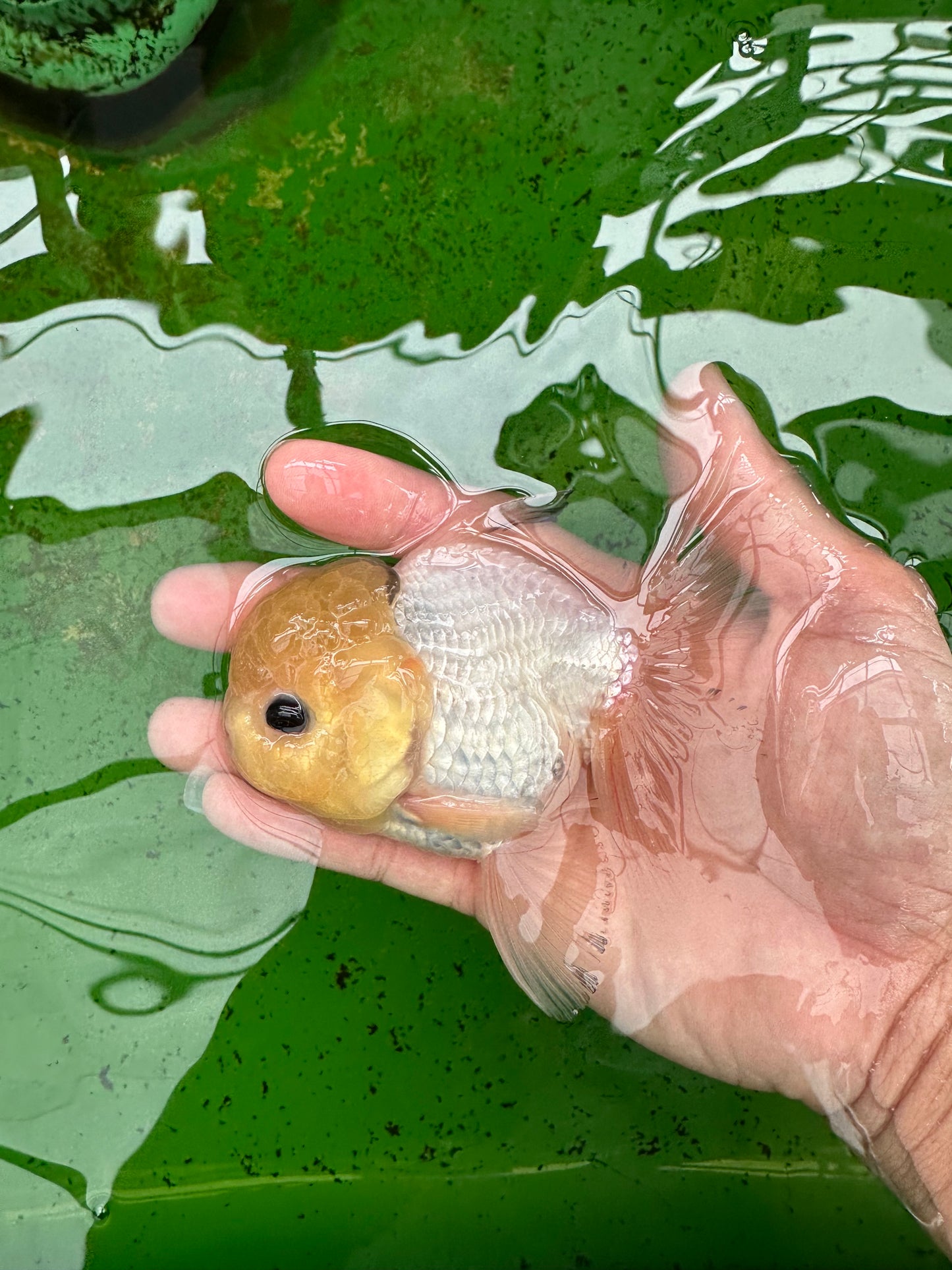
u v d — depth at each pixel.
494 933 0.25
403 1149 0.25
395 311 0.27
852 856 0.24
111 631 0.26
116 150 0.27
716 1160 0.25
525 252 0.27
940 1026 0.23
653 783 0.25
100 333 0.27
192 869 0.26
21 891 0.26
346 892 0.26
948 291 0.27
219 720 0.26
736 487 0.25
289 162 0.27
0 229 0.27
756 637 0.25
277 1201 0.25
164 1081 0.26
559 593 0.25
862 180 0.27
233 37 0.27
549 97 0.27
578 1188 0.25
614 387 0.27
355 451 0.26
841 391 0.26
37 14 0.25
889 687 0.23
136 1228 0.25
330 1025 0.26
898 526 0.26
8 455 0.27
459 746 0.24
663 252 0.27
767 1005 0.24
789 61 0.27
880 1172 0.24
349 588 0.24
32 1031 0.26
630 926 0.25
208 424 0.27
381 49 0.27
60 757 0.26
